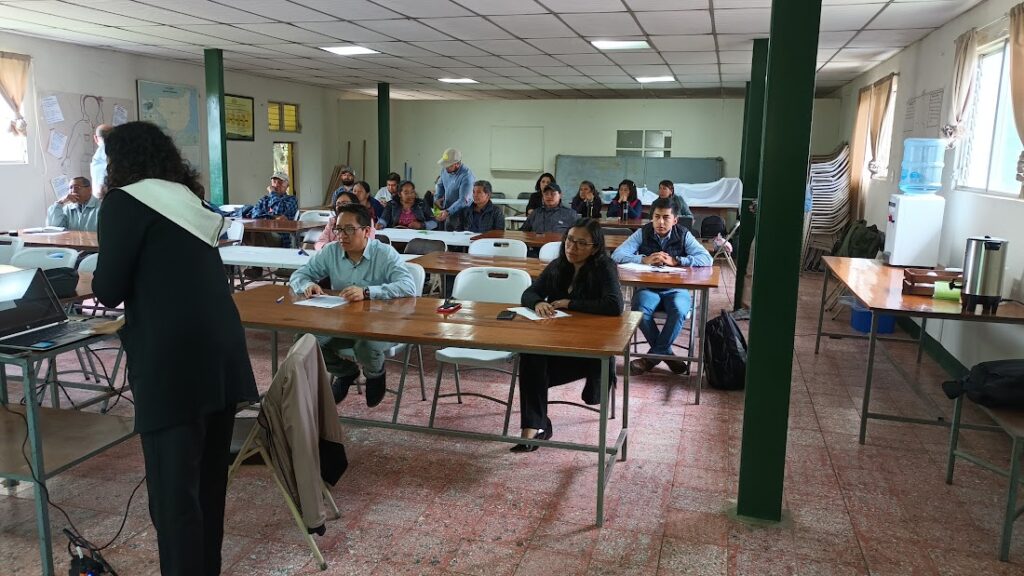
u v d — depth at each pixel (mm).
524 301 3363
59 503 2793
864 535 2650
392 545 2535
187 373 1958
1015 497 2445
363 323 2939
